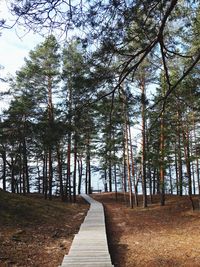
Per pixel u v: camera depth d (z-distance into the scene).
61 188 37.31
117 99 8.53
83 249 12.98
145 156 30.95
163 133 26.42
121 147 35.94
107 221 24.22
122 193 51.56
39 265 11.89
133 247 15.56
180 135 27.06
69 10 6.48
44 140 8.80
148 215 26.70
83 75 8.19
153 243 16.30
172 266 12.66
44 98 32.91
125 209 32.66
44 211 22.97
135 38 7.79
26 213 20.67
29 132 9.78
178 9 8.61
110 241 17.06
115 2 6.86
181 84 10.23
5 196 23.25
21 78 34.31
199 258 13.31
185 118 23.98
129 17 7.21
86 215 25.00
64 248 14.32
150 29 7.62
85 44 7.53
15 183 45.16
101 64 8.03
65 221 21.70
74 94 8.36
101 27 7.20
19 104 30.94
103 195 50.81
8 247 13.41
